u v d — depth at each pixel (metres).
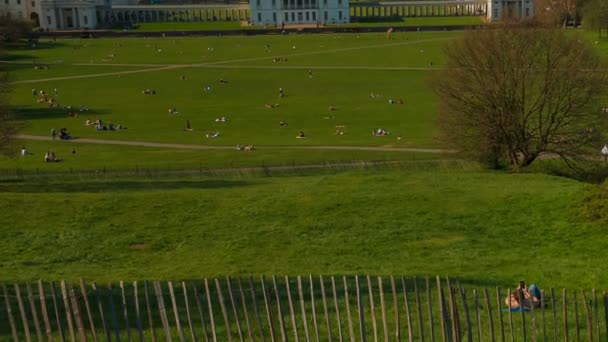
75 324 43.03
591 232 68.19
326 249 67.19
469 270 58.34
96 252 67.38
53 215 78.12
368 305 46.97
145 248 68.75
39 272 60.16
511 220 73.94
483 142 109.19
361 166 118.31
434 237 70.25
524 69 107.75
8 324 43.50
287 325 43.19
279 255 65.69
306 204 81.88
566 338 36.81
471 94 109.44
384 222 75.06
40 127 169.62
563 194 79.19
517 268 58.69
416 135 150.38
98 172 116.00
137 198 84.94
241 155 131.75
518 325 42.59
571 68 106.94
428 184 91.88
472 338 38.59
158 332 42.28
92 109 198.25
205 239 71.12
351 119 174.88
